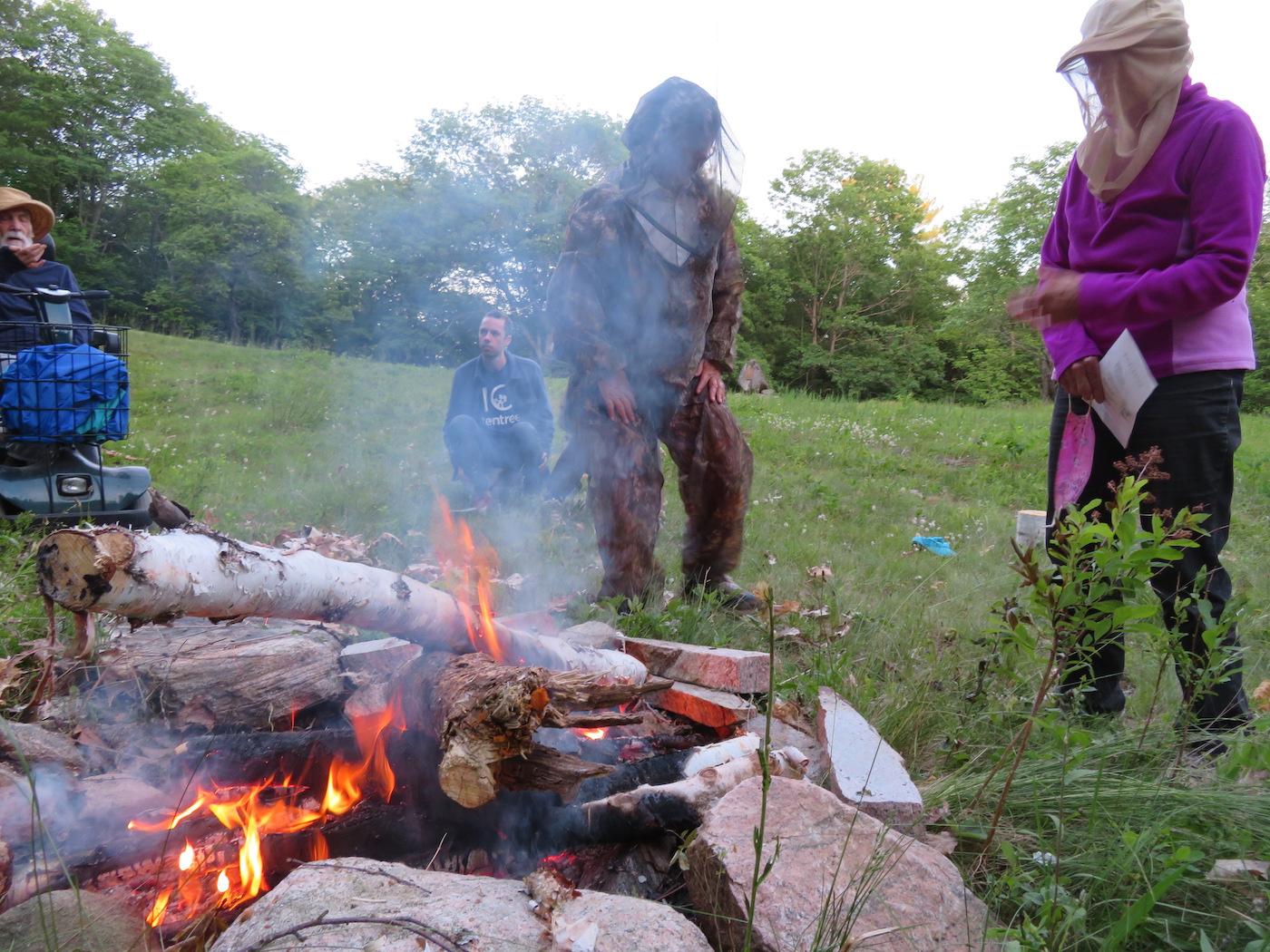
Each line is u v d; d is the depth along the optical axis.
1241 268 2.35
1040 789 2.10
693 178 3.65
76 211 46.12
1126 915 1.47
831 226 43.94
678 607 3.64
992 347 32.22
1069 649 1.83
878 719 2.64
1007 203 27.08
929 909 1.57
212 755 2.09
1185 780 2.12
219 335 45.28
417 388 14.98
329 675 2.59
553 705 1.74
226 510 5.38
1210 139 2.40
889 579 4.77
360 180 48.44
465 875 1.72
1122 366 2.47
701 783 2.01
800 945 1.45
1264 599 4.14
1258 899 1.62
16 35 42.97
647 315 3.76
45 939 1.43
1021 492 8.60
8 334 4.93
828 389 43.78
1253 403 28.70
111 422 4.58
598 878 1.91
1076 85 2.59
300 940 1.36
